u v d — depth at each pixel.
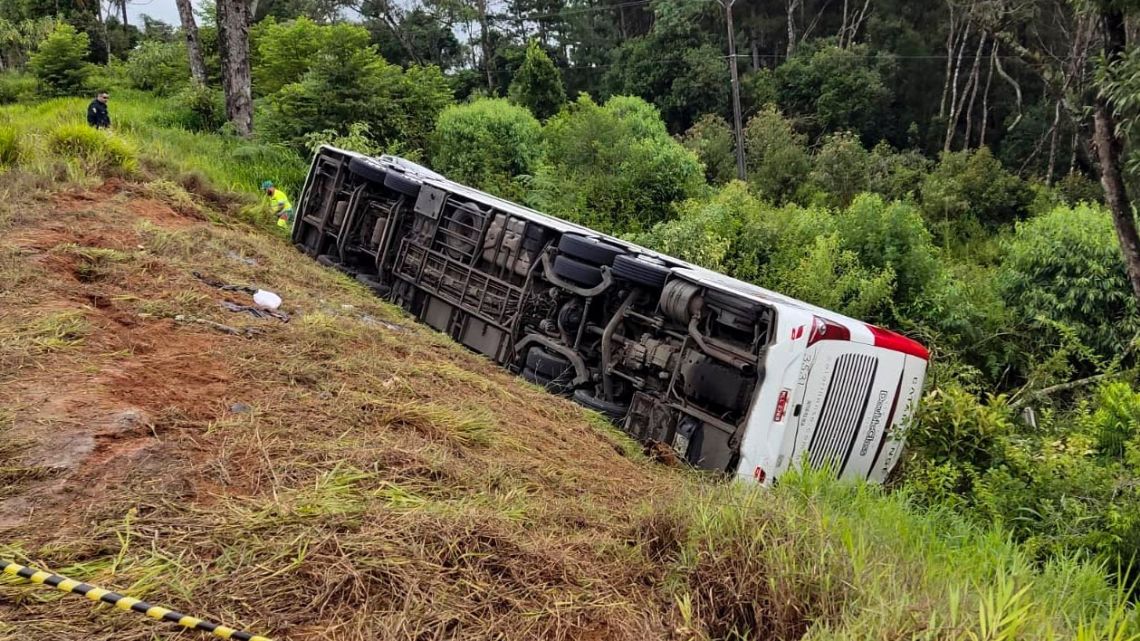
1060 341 13.92
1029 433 9.67
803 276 13.66
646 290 8.09
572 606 3.31
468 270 9.60
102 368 4.75
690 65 38.44
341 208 11.46
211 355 5.36
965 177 25.53
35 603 2.75
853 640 2.97
